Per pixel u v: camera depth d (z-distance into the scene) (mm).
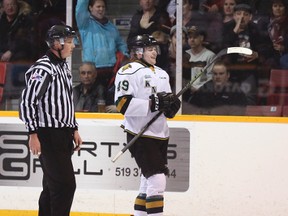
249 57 12133
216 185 11719
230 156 11672
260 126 11586
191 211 11797
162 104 9953
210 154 11711
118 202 11898
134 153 10266
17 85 12625
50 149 9336
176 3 12070
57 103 9320
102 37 12359
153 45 10242
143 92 10117
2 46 12625
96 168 11922
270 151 11578
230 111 12266
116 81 10203
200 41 12195
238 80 12219
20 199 12102
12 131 12047
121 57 12375
